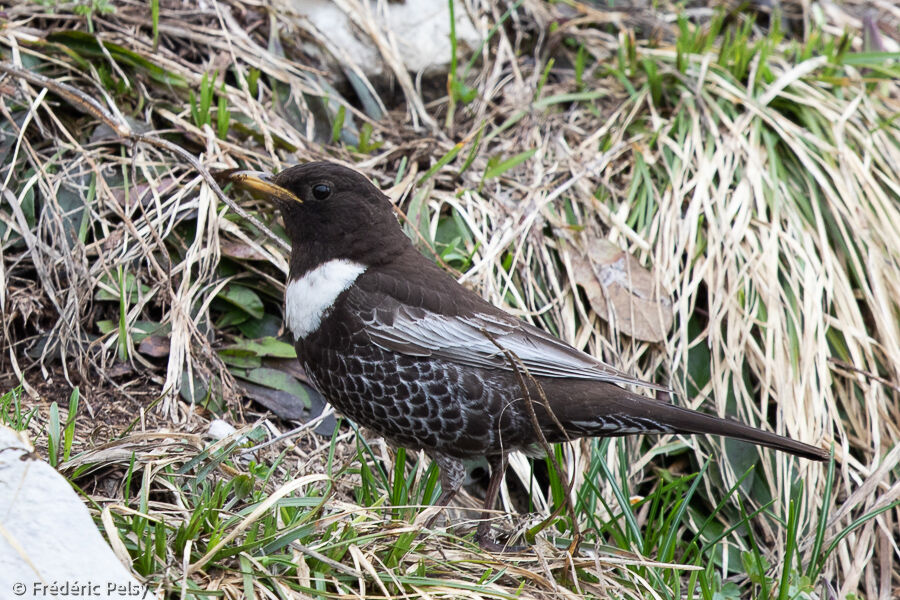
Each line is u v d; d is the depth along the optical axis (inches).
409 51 403.5
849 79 410.9
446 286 284.7
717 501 338.3
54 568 195.8
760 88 403.2
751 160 378.3
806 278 358.3
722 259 358.9
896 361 352.5
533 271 358.0
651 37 430.3
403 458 281.4
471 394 273.6
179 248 330.0
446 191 369.1
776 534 331.6
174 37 374.6
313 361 283.9
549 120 398.6
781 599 269.0
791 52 430.0
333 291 280.7
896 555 339.6
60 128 342.0
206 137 347.3
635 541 284.2
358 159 371.2
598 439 332.8
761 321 351.3
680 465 348.5
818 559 324.2
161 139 323.6
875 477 320.8
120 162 339.9
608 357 345.7
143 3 380.5
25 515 203.6
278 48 385.4
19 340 313.3
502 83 410.9
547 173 374.9
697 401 343.9
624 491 297.0
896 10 468.1
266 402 318.0
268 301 338.3
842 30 454.0
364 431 320.8
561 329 346.6
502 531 297.3
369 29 395.9
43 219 321.7
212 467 253.6
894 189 379.2
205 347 314.3
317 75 388.2
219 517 237.3
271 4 392.5
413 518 258.2
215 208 331.3
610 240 361.1
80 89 351.9
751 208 372.5
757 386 354.0
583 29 438.6
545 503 318.3
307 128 374.0
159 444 256.7
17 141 331.3
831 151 384.8
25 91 337.1
